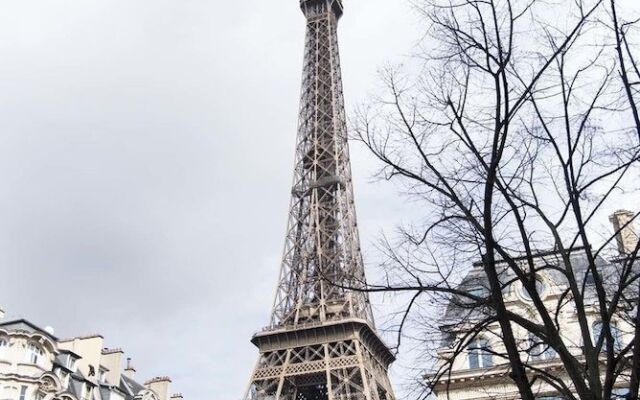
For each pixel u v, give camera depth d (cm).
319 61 17062
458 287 2794
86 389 9144
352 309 12456
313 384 12269
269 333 12488
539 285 5794
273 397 11988
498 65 2416
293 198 14888
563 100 2466
